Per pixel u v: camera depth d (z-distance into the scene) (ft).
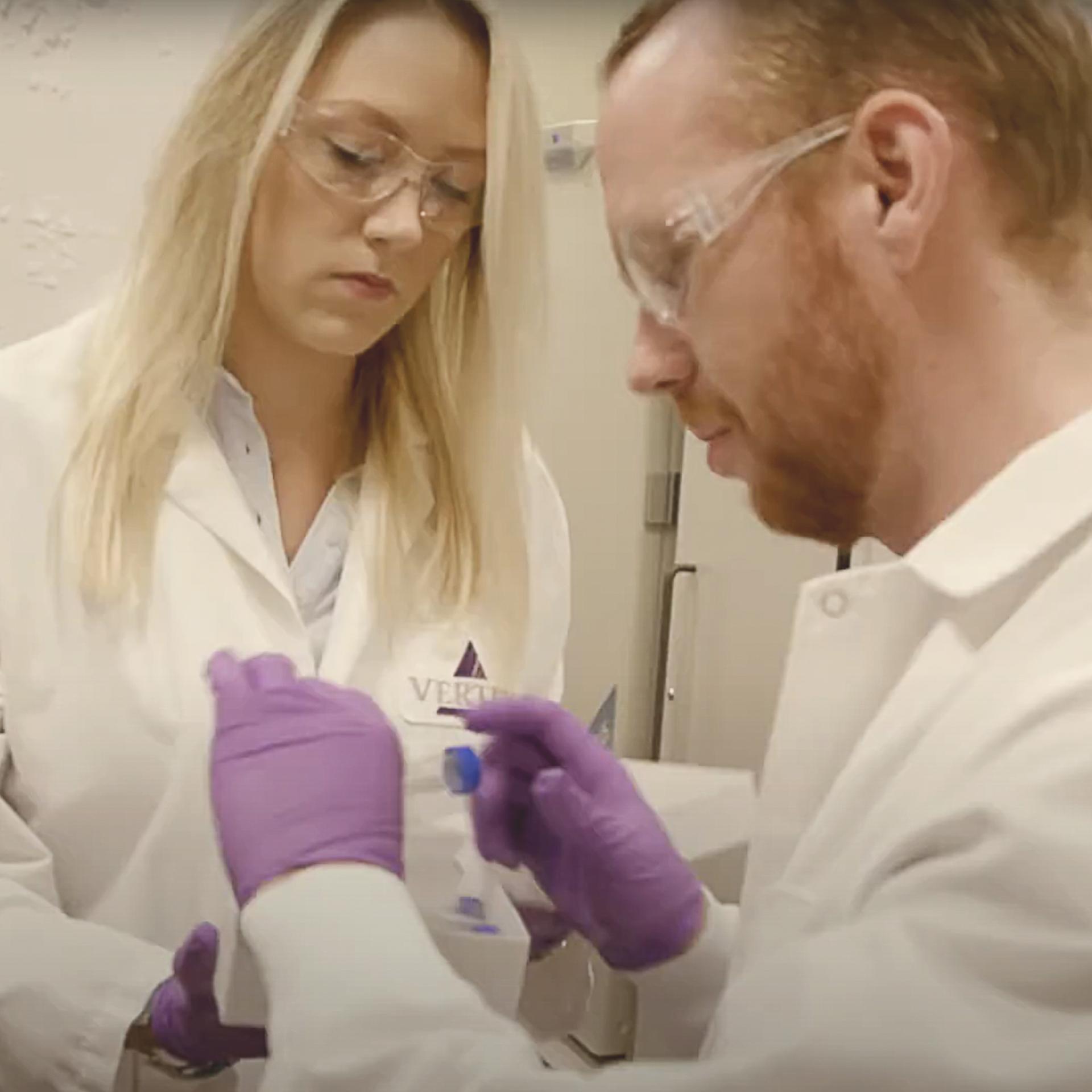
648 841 2.83
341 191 3.17
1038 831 1.52
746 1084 1.53
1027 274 2.00
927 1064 1.44
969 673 1.94
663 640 5.84
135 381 3.34
